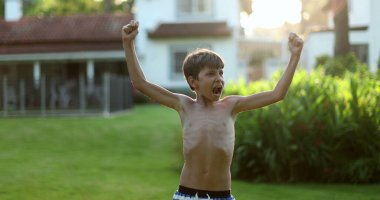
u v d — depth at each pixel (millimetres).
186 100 3076
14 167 8586
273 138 7383
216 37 26297
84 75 27484
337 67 12820
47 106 18906
